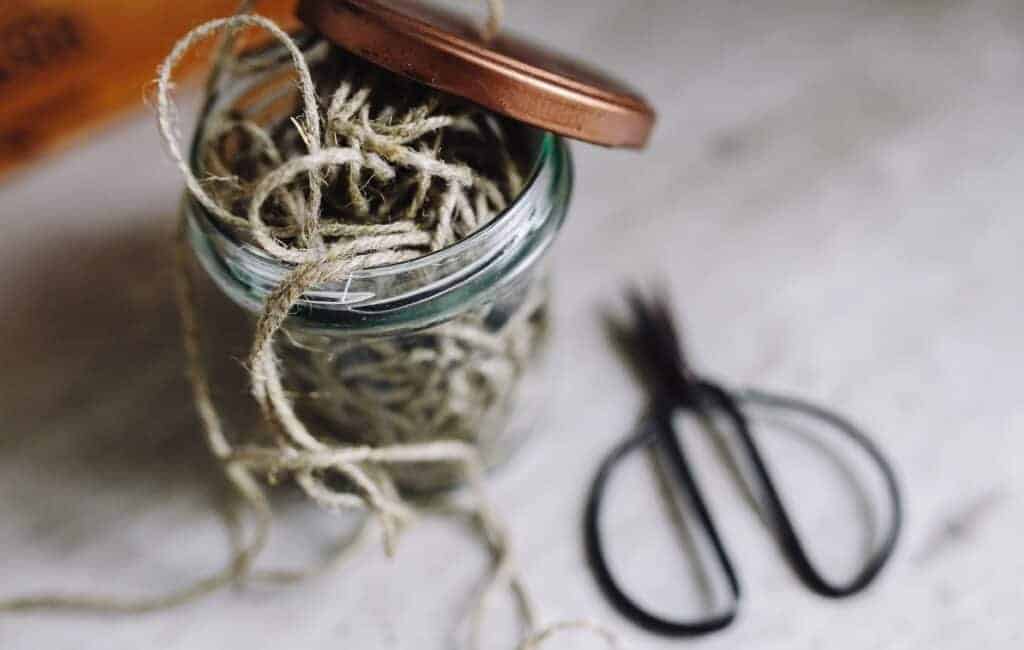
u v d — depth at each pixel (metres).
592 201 0.45
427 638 0.37
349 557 0.38
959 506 0.39
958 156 0.45
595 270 0.43
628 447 0.39
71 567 0.39
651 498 0.39
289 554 0.39
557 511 0.39
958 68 0.47
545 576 0.38
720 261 0.43
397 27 0.29
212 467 0.40
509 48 0.33
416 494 0.39
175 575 0.38
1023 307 0.42
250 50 0.34
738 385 0.41
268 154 0.32
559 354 0.41
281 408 0.31
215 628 0.37
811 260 0.43
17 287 0.43
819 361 0.41
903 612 0.37
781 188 0.45
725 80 0.47
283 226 0.31
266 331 0.29
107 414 0.41
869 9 0.49
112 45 0.44
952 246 0.43
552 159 0.32
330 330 0.31
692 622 0.37
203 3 0.44
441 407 0.35
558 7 0.49
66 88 0.45
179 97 0.46
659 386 0.40
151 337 0.42
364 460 0.33
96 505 0.39
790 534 0.37
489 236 0.30
